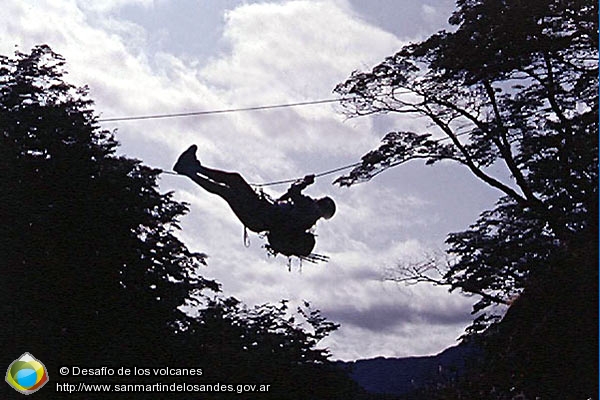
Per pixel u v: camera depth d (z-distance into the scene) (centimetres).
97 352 3612
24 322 3547
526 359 3272
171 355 3712
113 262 3788
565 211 3766
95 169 3916
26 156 3834
